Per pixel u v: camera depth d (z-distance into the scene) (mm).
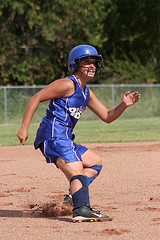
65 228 10594
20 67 68562
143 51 84250
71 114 11758
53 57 74188
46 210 12477
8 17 70125
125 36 82062
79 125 54438
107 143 33344
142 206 13219
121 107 12172
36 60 70062
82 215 11211
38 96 11430
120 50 84062
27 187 16766
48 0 70625
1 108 61438
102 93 69000
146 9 83812
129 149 29062
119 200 14180
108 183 17344
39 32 72188
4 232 10273
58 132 11625
